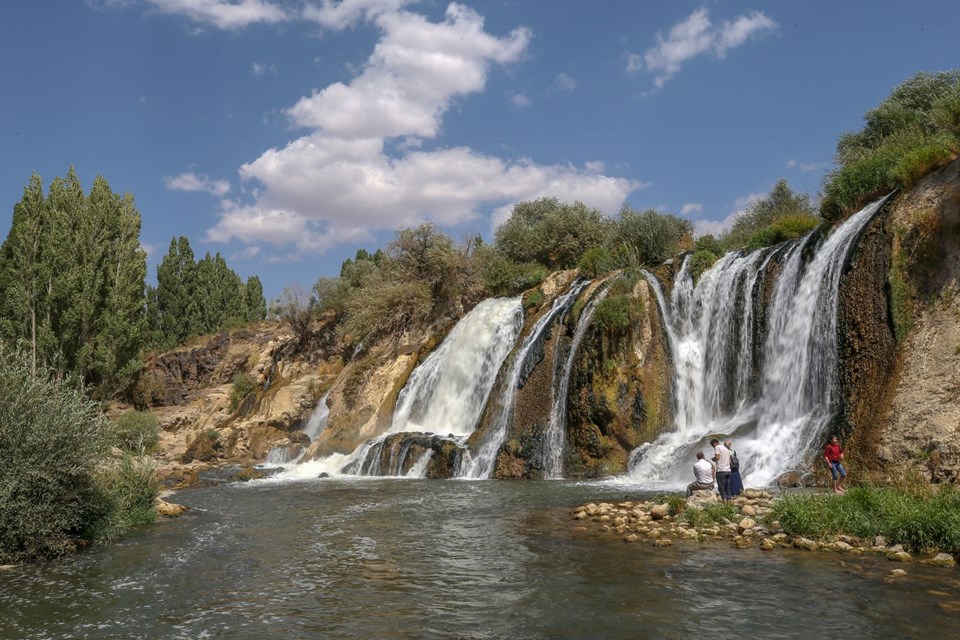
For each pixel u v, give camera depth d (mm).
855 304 22344
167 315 82062
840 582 10797
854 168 27453
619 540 14531
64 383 15484
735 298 28172
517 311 37812
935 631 8633
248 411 52344
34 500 13977
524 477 28531
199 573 12688
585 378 29031
